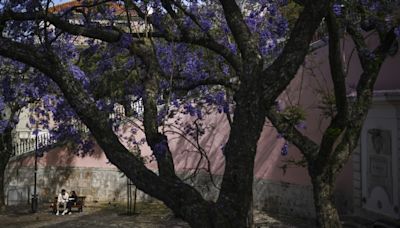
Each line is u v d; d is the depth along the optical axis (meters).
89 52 11.31
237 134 4.70
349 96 11.02
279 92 4.77
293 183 15.70
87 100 5.25
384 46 9.09
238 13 5.51
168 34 8.05
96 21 9.41
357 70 13.51
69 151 20.53
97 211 18.09
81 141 14.27
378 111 12.34
